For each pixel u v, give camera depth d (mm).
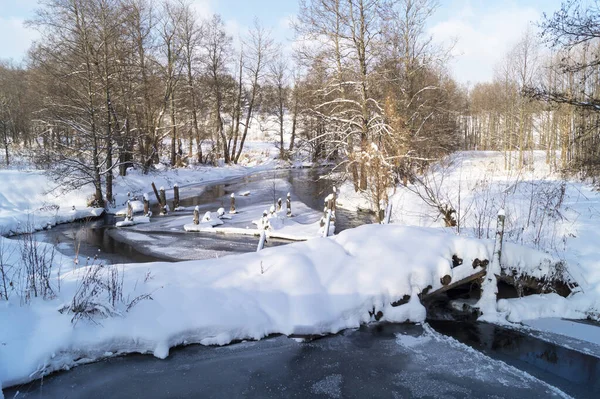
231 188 27266
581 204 11484
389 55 21094
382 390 5191
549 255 7316
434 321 7090
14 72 38625
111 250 12516
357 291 6812
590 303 6996
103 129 20203
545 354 6027
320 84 22062
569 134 21766
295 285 6711
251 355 5887
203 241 13648
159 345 5801
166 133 31250
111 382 5277
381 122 18797
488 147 49531
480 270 7195
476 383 5340
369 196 16594
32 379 5242
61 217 17031
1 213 16609
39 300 6273
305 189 26609
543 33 9117
